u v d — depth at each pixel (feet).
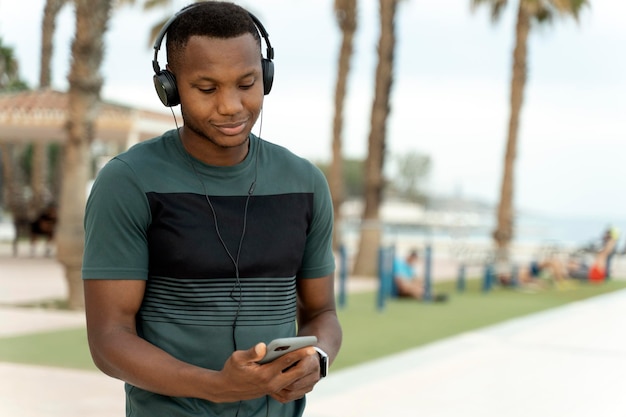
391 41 59.98
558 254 69.56
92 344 6.83
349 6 67.87
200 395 6.42
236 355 6.13
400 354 28.07
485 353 28.71
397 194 306.14
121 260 6.81
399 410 20.36
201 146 6.99
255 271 7.00
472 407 20.98
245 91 6.70
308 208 7.45
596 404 21.77
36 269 58.54
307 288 7.86
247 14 6.92
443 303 45.29
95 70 35.14
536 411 20.86
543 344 30.99
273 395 6.67
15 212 91.91
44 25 79.46
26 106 65.67
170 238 6.84
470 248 79.36
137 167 6.91
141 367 6.56
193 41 6.58
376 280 58.18
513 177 70.85
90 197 6.98
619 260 82.02
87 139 35.83
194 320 6.86
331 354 7.34
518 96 70.79
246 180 7.16
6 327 31.14
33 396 20.30
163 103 7.03
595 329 35.27
